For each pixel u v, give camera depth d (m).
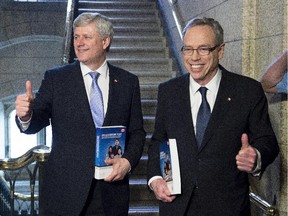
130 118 3.96
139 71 9.00
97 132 3.61
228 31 5.58
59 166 3.72
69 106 3.75
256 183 4.73
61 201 3.70
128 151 3.81
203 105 3.35
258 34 4.84
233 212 3.26
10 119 16.03
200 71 3.26
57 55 15.52
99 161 3.63
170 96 3.44
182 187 3.30
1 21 14.66
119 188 3.84
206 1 6.74
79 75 3.81
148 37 9.93
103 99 3.82
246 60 4.95
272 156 3.26
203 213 3.26
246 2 4.91
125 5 11.38
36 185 14.52
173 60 9.00
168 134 3.41
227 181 3.28
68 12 9.05
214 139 3.28
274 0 4.37
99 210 3.77
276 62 3.88
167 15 9.62
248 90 3.35
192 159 3.29
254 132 3.32
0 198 6.04
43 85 3.83
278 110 4.21
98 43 3.73
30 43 15.45
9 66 15.50
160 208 3.42
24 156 5.02
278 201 4.22
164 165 3.34
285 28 4.14
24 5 14.59
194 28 3.25
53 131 3.83
